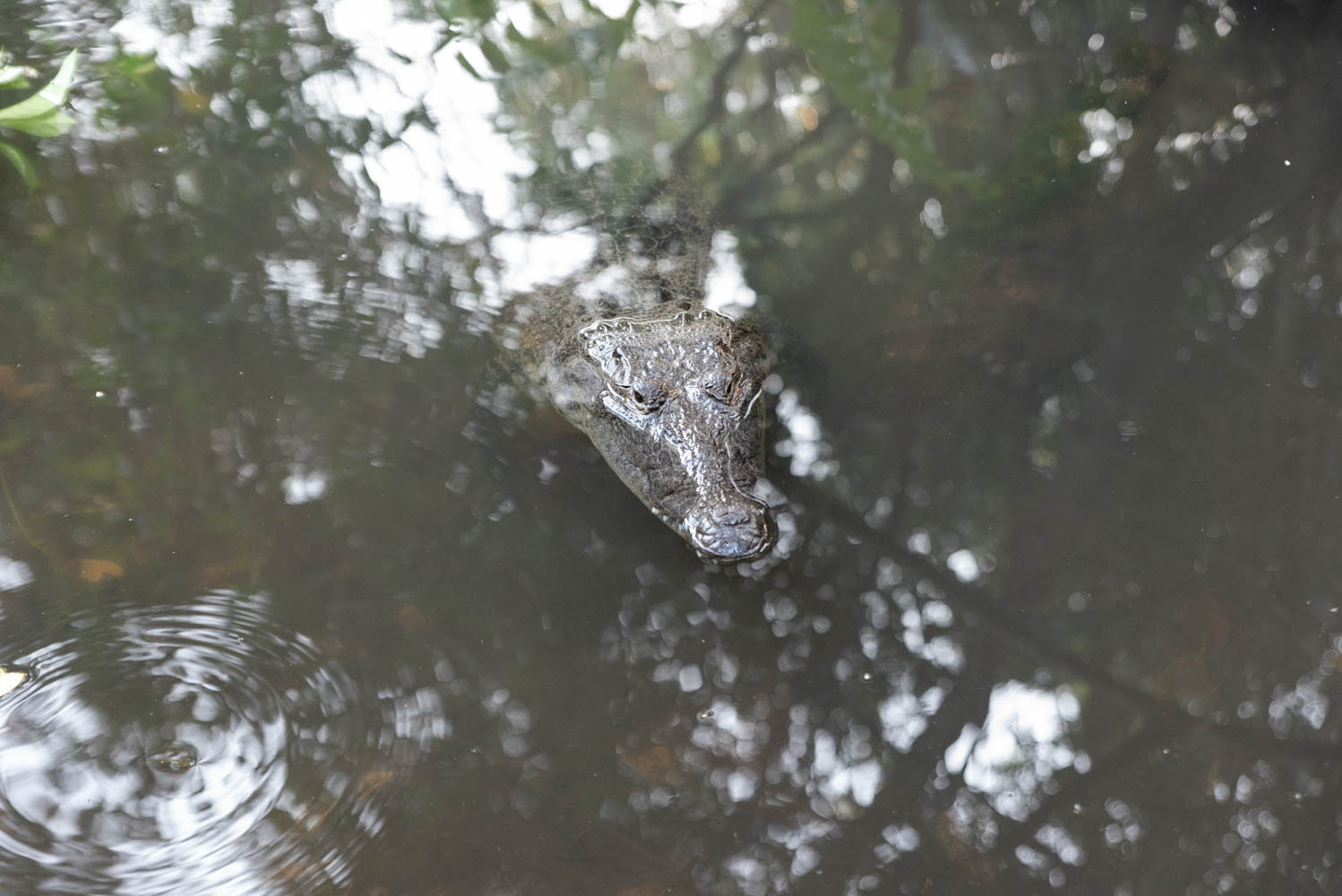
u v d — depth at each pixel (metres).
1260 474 4.09
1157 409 4.35
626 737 3.23
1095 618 3.63
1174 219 5.38
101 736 3.06
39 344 4.30
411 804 2.99
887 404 4.39
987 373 4.52
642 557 3.77
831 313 4.86
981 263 5.07
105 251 4.79
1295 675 3.48
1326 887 2.94
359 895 2.77
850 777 3.17
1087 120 6.07
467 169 5.66
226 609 3.46
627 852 2.92
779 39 6.93
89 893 2.71
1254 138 5.96
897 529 3.90
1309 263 5.10
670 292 4.96
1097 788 3.18
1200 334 4.70
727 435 4.09
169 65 6.17
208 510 3.78
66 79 5.11
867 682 3.43
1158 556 3.82
